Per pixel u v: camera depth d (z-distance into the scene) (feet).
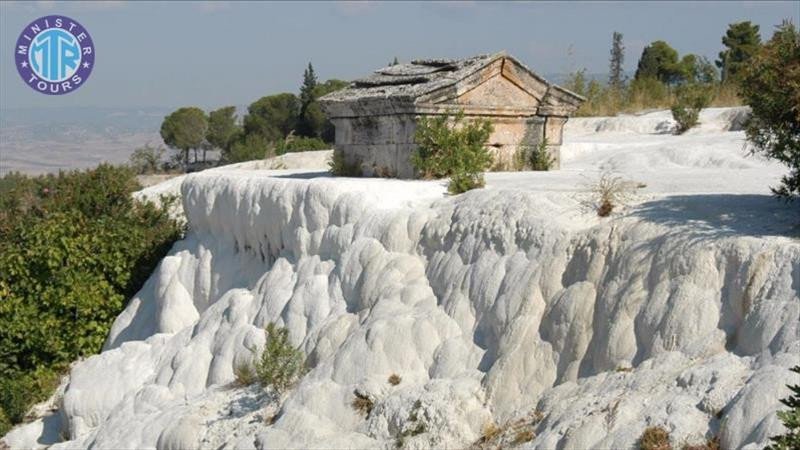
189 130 274.36
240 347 54.65
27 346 70.03
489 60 62.23
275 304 54.80
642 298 37.24
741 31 191.01
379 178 63.41
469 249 46.09
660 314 36.19
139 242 75.00
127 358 61.98
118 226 76.38
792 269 33.37
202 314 62.64
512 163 65.51
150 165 226.99
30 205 84.53
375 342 45.34
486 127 61.41
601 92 132.36
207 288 64.18
